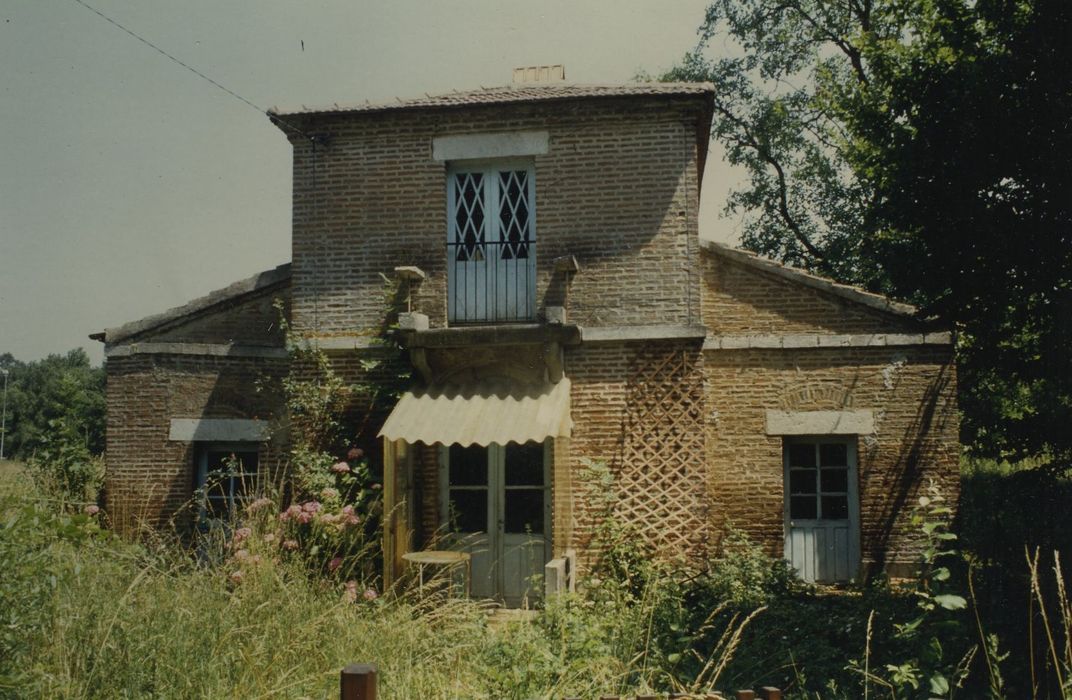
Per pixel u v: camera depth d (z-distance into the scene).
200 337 12.53
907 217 10.95
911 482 11.66
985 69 9.95
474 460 11.44
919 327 11.78
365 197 11.78
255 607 6.72
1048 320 10.56
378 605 8.29
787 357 11.99
